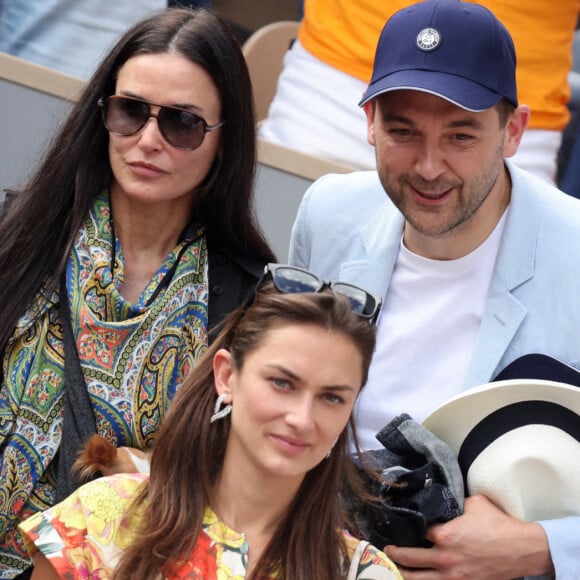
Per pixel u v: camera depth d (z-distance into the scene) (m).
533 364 10.52
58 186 10.98
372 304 8.80
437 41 10.49
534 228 11.01
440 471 10.03
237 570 8.65
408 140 10.43
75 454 10.38
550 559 9.91
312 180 15.03
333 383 8.43
